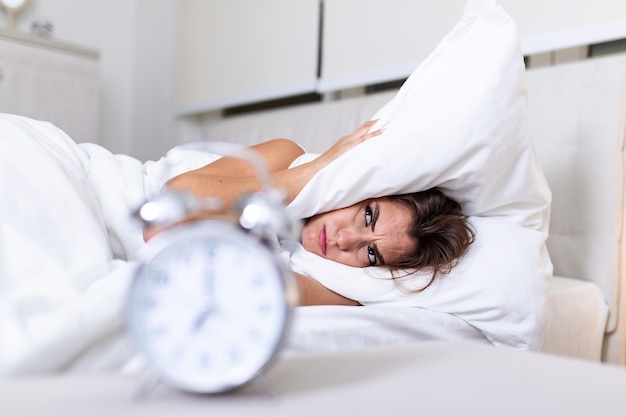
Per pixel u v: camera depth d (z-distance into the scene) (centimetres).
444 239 125
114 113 332
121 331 75
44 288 79
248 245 56
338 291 124
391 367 66
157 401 52
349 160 125
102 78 327
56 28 309
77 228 94
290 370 63
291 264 130
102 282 77
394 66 236
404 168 122
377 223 125
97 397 52
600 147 162
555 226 172
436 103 125
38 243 85
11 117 123
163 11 346
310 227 131
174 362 53
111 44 330
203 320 54
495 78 122
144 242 114
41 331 67
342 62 259
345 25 257
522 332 119
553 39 187
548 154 173
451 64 129
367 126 138
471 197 132
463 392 58
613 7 173
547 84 176
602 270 161
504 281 119
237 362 53
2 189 91
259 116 279
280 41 287
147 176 135
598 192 163
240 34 309
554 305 140
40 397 52
